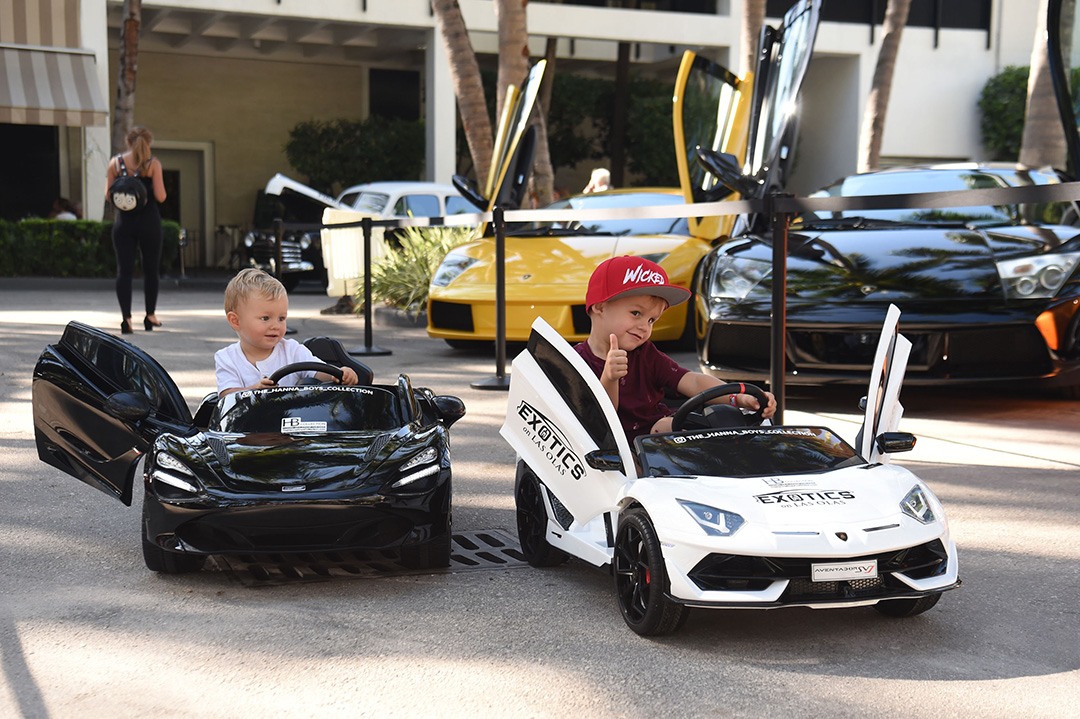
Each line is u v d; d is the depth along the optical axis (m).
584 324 9.79
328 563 4.67
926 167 9.21
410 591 4.30
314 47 28.17
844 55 27.27
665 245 10.30
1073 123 7.17
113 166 11.54
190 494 4.23
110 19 24.23
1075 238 7.55
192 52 27.70
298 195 19.08
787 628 3.85
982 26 27.84
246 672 3.50
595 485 4.09
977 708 3.20
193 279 20.33
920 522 3.63
